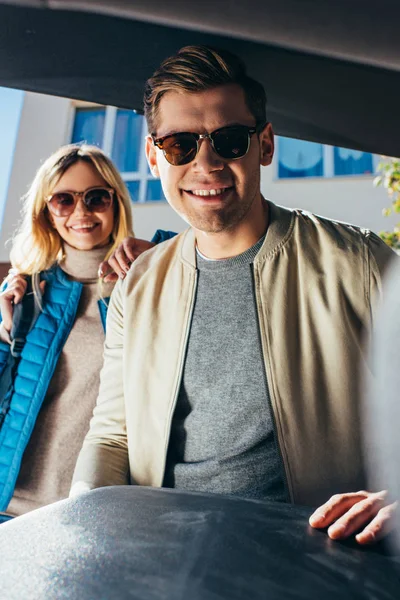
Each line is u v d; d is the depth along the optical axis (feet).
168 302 4.66
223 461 4.06
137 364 4.60
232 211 4.17
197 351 4.37
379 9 2.64
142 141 28.07
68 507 2.58
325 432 3.99
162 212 26.58
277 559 2.12
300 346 4.20
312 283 4.30
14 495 5.68
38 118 27.43
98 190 6.56
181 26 3.03
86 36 3.24
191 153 4.05
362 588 1.99
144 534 2.26
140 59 3.55
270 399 4.03
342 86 3.42
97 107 28.07
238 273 4.43
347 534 2.45
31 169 26.76
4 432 5.80
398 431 2.36
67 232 6.57
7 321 6.29
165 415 4.32
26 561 2.08
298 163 26.78
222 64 3.67
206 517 2.46
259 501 2.81
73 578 1.96
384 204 25.31
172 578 1.94
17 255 6.77
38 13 3.01
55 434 5.84
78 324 6.32
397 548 2.37
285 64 3.35
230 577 1.96
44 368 6.00
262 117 4.05
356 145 4.00
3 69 3.54
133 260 5.42
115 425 4.75
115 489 2.89
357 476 3.90
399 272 3.77
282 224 4.55
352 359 4.07
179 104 3.98
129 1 2.82
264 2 2.70
